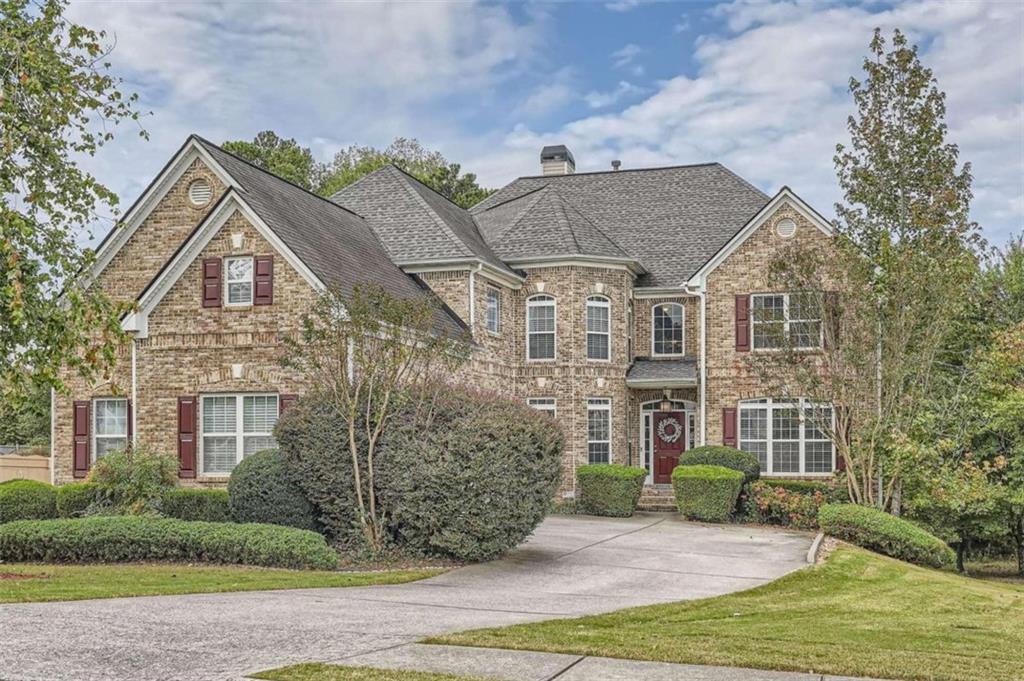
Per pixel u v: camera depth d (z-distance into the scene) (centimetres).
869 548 2062
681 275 3159
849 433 2433
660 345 3167
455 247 2783
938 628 1159
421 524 1642
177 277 2297
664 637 984
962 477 2289
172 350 2289
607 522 2477
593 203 3600
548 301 3022
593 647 902
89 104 1495
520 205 3344
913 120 2364
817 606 1291
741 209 3381
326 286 2152
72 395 2414
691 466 2591
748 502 2541
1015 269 2920
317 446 1720
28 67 1417
